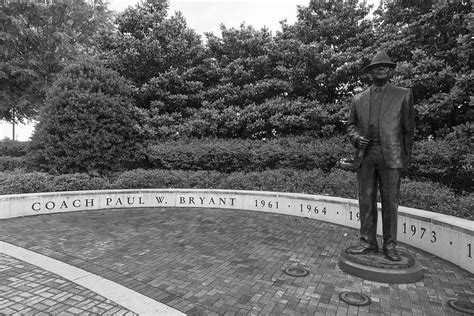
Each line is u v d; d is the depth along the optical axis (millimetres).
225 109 12484
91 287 3992
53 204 8844
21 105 16625
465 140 7355
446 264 5098
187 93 13688
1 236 6398
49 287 3990
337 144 10742
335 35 12500
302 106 11680
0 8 15258
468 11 8039
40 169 10492
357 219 7352
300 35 12680
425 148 7961
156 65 13617
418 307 3643
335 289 4109
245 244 6043
